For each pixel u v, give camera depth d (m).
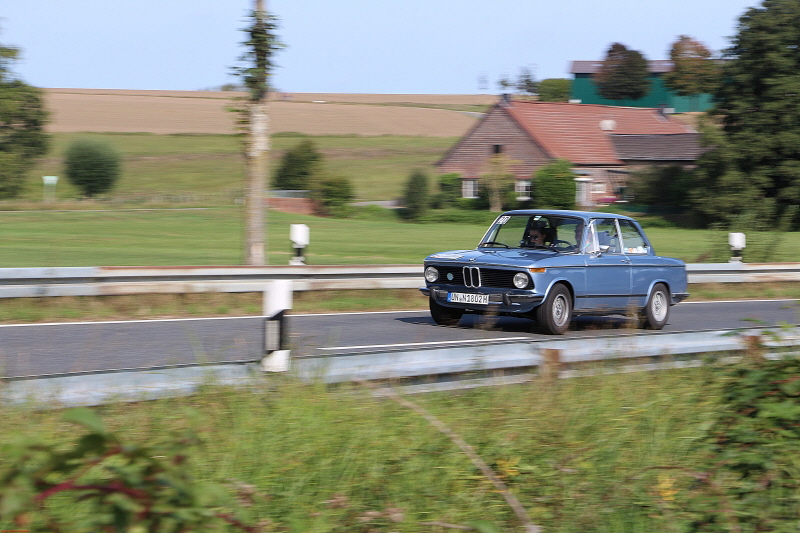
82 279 47.41
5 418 19.06
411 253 113.06
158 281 50.22
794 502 17.64
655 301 49.16
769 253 88.06
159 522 9.73
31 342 36.47
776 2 196.50
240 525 11.09
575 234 46.03
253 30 63.00
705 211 198.62
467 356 25.22
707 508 17.12
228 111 65.38
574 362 26.02
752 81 196.00
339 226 171.38
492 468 18.81
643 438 20.95
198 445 11.73
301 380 22.73
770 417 19.67
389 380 23.67
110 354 33.72
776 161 196.75
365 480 17.89
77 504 13.07
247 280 53.16
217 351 34.66
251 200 65.75
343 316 51.00
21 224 134.75
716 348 29.58
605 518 17.02
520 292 42.47
